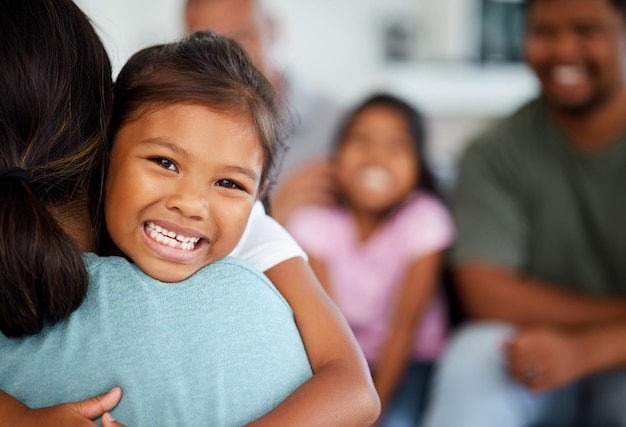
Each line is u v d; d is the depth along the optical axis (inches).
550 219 76.3
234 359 28.6
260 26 87.0
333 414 29.5
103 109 30.3
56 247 27.8
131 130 30.4
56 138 29.2
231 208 30.7
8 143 28.4
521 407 67.1
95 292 29.1
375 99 84.3
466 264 75.7
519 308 73.4
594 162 73.7
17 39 28.2
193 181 30.1
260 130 31.6
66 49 29.1
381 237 80.5
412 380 78.2
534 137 76.4
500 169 77.5
